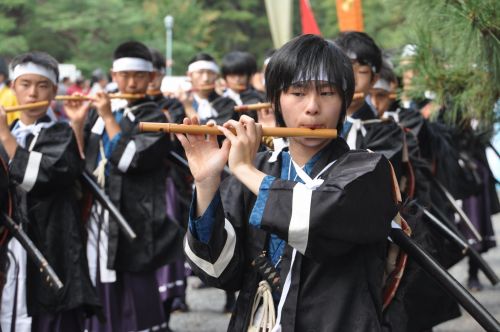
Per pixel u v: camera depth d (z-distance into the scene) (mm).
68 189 5473
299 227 2748
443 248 5949
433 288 4082
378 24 19297
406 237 3156
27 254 5012
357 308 2867
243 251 3127
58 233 5383
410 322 4137
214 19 44406
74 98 6371
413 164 6027
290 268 2941
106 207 5719
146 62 6715
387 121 5203
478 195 9164
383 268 3061
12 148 5188
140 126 2975
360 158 2902
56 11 35469
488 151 11172
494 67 4301
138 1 41750
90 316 5590
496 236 13430
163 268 7828
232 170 2895
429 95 4984
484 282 9617
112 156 6191
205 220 2969
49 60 5641
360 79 5055
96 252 6113
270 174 3137
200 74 9664
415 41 4727
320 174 2990
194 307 8562
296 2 40656
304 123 2955
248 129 2914
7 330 5203
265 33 47062
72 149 5355
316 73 2922
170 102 8633
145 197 6332
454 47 4457
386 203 2855
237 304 3113
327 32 42656
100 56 37312
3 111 5246
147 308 6297
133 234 5715
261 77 11469
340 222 2748
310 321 2887
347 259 2896
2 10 33875
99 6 36469
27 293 5227
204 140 3049
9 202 4535
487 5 4152
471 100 4523
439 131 7520
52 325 5332
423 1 4527
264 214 2795
